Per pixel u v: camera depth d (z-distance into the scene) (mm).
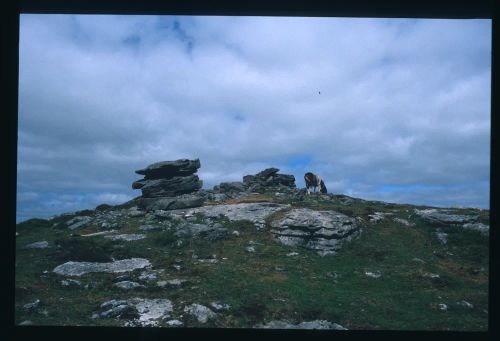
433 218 29172
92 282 18688
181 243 24891
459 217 28953
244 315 15641
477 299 18531
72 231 29922
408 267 22375
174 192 38312
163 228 28719
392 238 26719
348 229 26078
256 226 28234
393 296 18578
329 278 20578
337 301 17562
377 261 23312
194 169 40875
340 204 34812
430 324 15516
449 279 20922
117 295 17234
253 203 33938
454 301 18141
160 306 15953
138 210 36188
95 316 14828
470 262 23672
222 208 33156
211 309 15875
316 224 25656
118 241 25609
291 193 40969
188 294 17375
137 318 14828
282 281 19641
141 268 21016
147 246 24797
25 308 15250
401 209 33375
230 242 25578
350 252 24500
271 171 46469
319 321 15086
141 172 40312
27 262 21391
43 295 17047
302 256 23781
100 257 22297
